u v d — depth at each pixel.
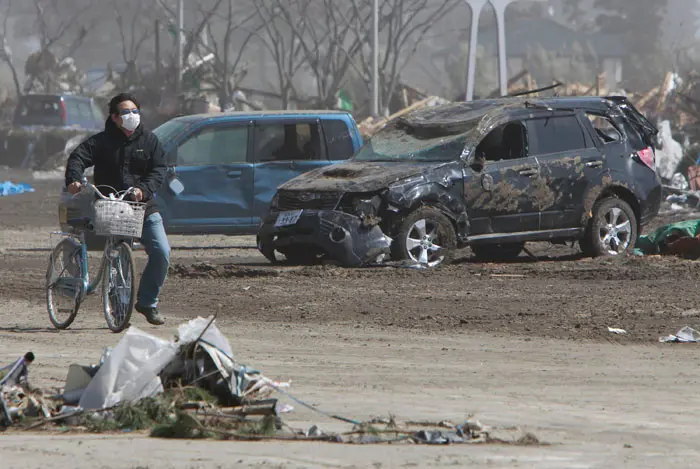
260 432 14.60
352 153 52.00
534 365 22.77
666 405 18.16
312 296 34.97
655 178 46.69
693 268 40.66
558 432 15.42
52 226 66.81
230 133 50.97
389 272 40.19
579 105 45.62
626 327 28.44
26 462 12.80
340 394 18.88
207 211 50.44
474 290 36.12
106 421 15.30
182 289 36.94
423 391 19.36
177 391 16.02
